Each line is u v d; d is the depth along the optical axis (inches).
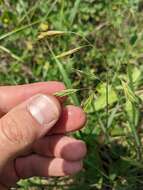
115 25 8.8
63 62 9.3
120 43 9.6
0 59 9.8
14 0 10.1
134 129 7.2
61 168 6.9
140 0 10.6
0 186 7.5
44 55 9.7
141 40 9.4
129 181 7.6
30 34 9.6
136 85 8.4
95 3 10.3
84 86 9.3
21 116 5.7
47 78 9.2
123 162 7.7
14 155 6.0
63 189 7.9
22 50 10.0
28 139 5.8
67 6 9.9
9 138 5.7
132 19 9.7
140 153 7.4
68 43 9.5
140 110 8.4
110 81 8.5
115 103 8.4
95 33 9.8
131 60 9.3
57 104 5.7
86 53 9.7
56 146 6.7
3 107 6.9
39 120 5.7
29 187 8.2
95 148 7.9
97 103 8.2
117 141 8.3
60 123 6.5
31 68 9.7
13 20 9.9
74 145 6.6
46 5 9.9
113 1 9.7
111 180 7.6
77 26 9.9
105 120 8.1
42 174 7.1
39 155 7.0
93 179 7.9
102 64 9.5
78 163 6.9
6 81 9.4
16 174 7.3
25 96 6.8
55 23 9.4
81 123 6.5
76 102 7.3
